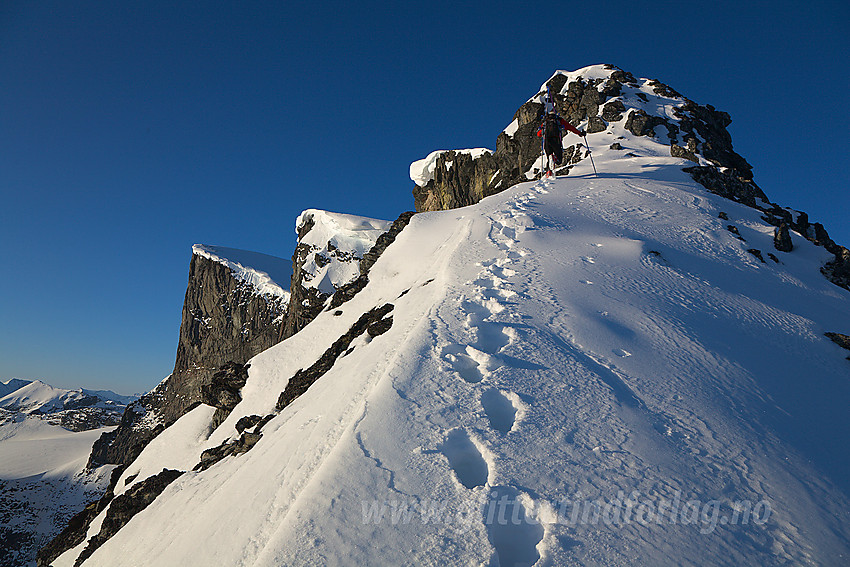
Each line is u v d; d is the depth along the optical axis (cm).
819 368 963
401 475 530
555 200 2089
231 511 702
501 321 900
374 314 1739
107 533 1449
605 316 968
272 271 10075
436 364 753
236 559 550
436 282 1330
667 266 1380
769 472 580
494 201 2217
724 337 982
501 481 510
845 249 1775
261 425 1503
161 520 1058
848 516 536
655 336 912
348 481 528
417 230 2209
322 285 5797
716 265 1499
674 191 2189
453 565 423
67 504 8319
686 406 692
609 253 1413
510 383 689
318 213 6644
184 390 9619
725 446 615
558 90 3738
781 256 1747
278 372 2014
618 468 543
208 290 10112
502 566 441
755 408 731
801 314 1265
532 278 1159
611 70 3756
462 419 615
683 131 3139
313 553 446
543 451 558
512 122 3803
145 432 9412
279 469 725
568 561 426
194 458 1845
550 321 911
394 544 450
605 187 2273
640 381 740
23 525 7694
